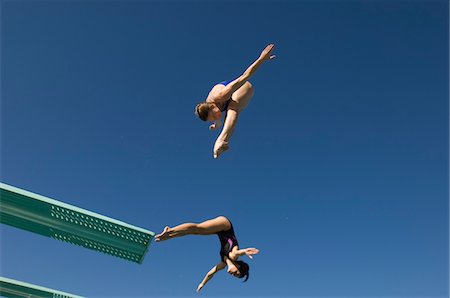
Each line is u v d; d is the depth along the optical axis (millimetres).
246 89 7426
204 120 7309
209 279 7301
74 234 8516
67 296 11766
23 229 8641
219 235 7332
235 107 7289
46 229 8555
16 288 11469
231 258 7027
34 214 8227
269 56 6875
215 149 6996
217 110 7230
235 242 7199
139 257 8641
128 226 7973
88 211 7930
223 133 7043
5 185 7773
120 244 8438
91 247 8742
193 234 7207
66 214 8070
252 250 6816
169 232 7039
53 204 7918
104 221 7977
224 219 7344
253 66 6902
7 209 8172
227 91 6988
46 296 11797
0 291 11531
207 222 7230
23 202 7977
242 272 7035
